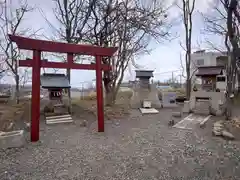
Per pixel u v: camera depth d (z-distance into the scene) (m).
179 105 12.03
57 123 7.19
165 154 4.05
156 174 3.15
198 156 3.89
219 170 3.25
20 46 4.93
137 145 4.70
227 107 6.99
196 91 9.02
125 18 9.62
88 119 7.96
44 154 4.07
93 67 6.11
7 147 4.41
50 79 8.77
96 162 3.64
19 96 12.56
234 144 4.55
